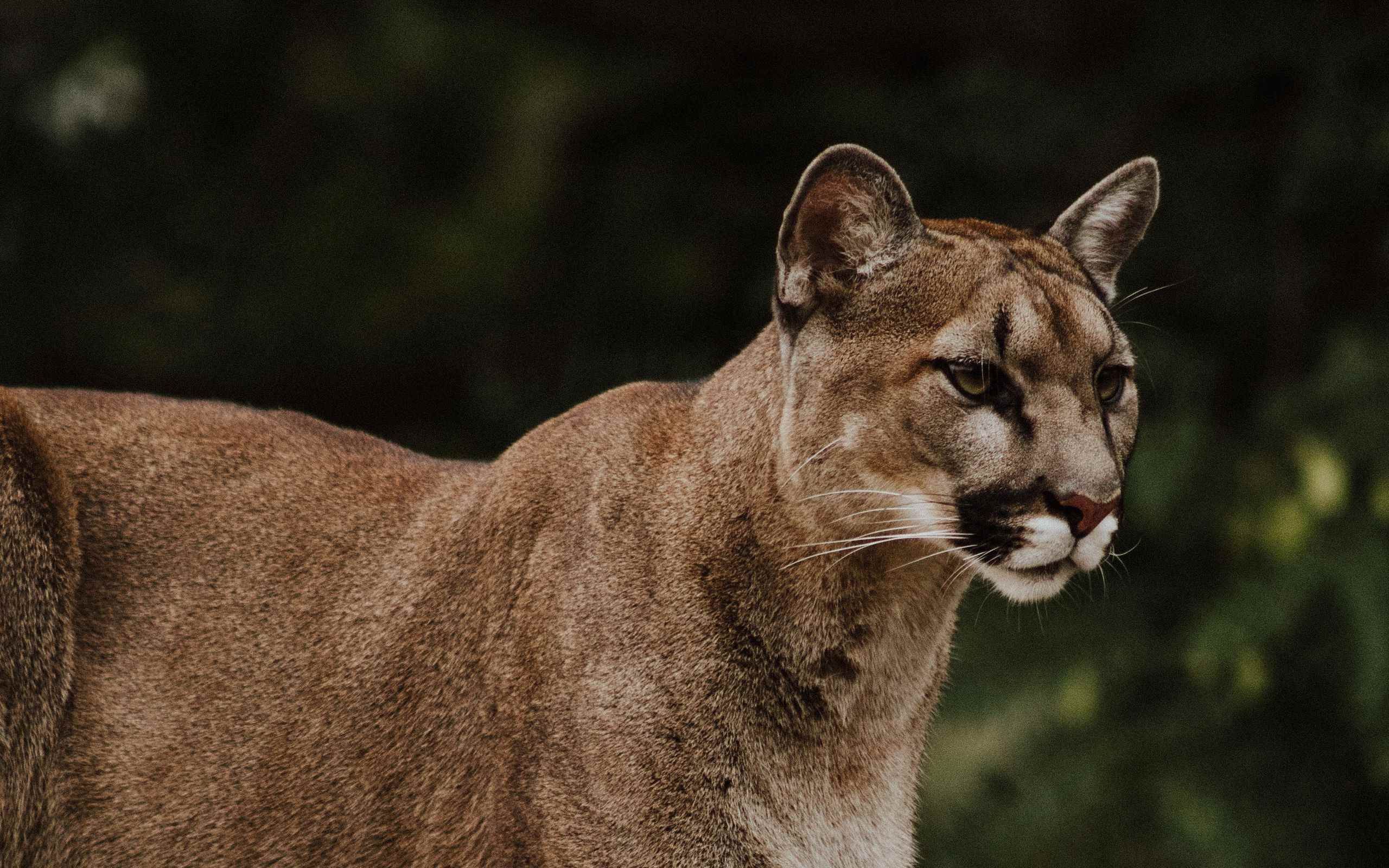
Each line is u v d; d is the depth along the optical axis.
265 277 17.33
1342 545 11.54
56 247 16.39
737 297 16.11
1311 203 13.13
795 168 16.28
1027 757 11.99
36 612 6.46
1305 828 11.87
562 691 6.15
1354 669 11.59
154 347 17.05
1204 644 11.38
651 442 6.54
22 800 6.41
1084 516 6.11
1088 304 6.39
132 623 6.73
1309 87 13.43
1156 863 11.95
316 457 7.16
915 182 13.91
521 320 17.19
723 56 16.94
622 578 6.23
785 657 6.21
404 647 6.67
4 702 6.33
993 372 6.17
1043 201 13.77
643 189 16.81
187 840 6.61
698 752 6.07
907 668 6.49
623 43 17.14
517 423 16.25
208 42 16.86
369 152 18.30
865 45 16.36
